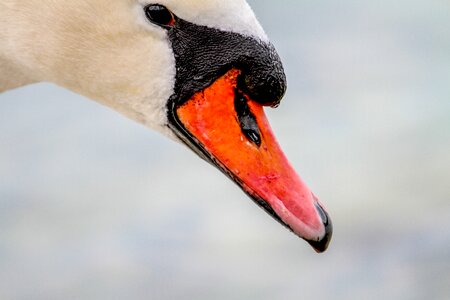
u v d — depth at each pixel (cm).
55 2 670
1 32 684
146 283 1301
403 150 1475
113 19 665
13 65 701
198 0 655
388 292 1289
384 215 1371
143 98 676
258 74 666
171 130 678
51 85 1584
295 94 1598
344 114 1550
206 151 672
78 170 1453
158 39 666
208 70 668
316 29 1744
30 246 1345
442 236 1344
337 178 1426
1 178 1436
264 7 1784
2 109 1550
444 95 1588
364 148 1479
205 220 1369
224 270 1309
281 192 665
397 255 1330
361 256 1334
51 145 1495
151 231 1361
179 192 1414
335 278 1306
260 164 668
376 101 1579
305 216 659
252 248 1332
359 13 1784
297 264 1317
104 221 1376
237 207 1391
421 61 1672
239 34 665
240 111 671
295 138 1499
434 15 1775
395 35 1730
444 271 1304
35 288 1294
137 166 1459
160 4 659
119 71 673
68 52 676
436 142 1490
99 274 1310
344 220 1366
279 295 1284
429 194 1405
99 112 1554
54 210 1391
